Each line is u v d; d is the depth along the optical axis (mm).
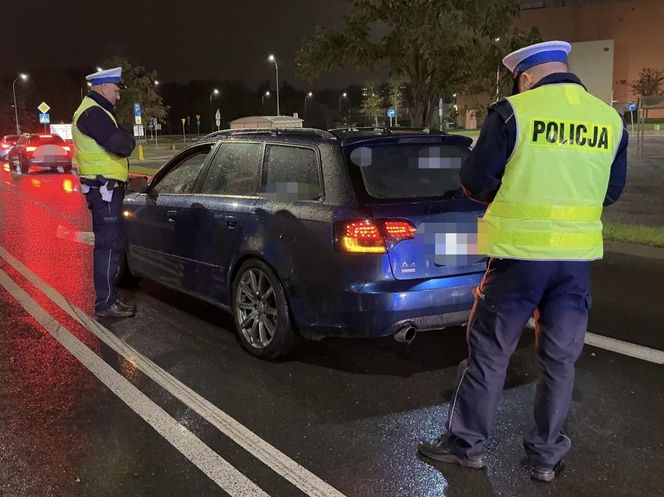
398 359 4762
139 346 5035
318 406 3979
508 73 7598
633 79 68562
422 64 8133
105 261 5656
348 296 4062
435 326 4203
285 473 3209
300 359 4762
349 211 4078
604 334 5246
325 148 4418
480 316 3096
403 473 3205
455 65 7930
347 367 4613
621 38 68250
